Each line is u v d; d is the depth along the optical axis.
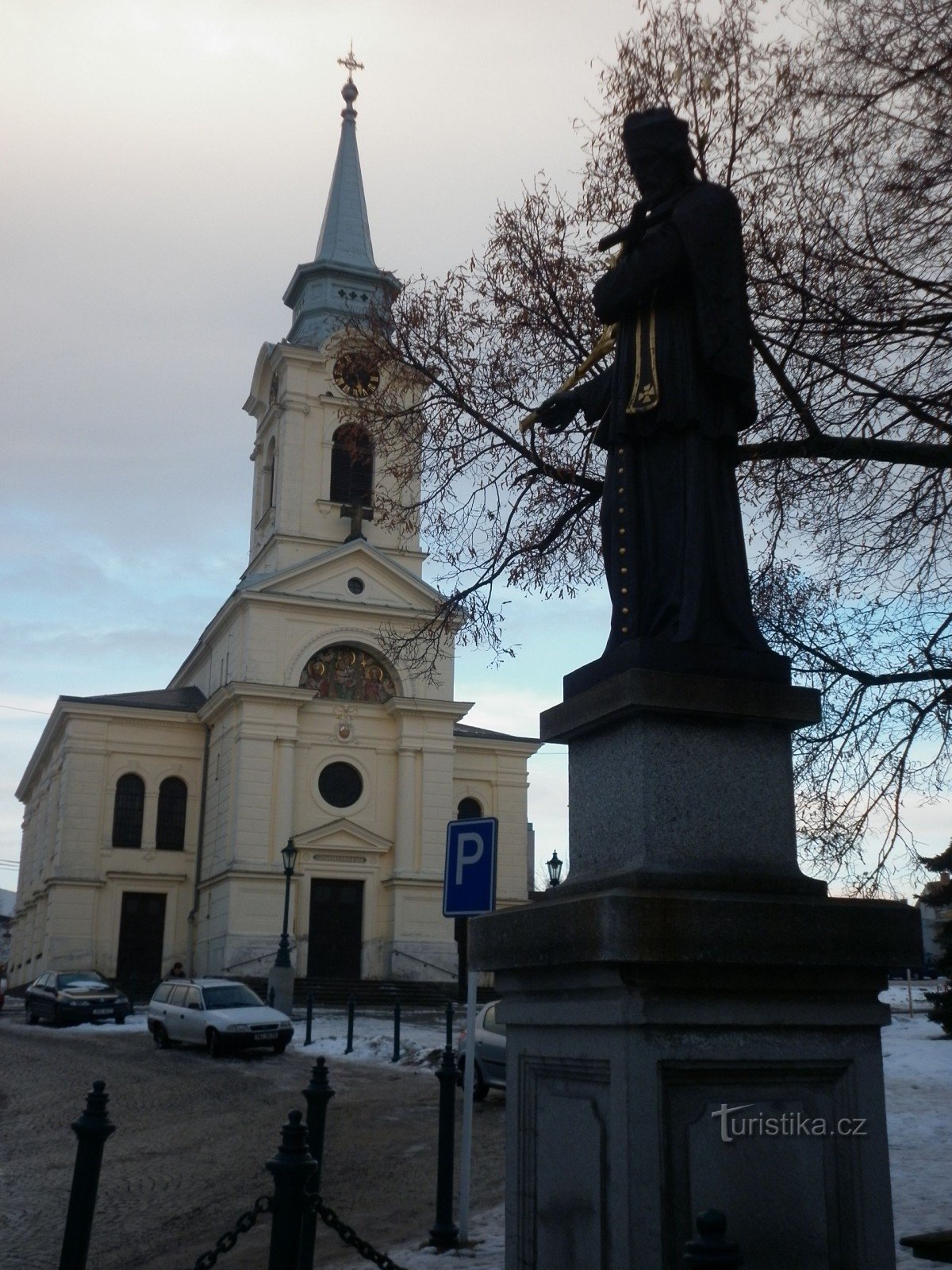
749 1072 4.37
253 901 42.56
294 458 47.84
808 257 10.73
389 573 46.91
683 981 4.30
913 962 4.57
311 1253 6.92
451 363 13.82
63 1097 18.59
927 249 10.45
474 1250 8.34
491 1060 16.97
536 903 5.01
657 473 5.47
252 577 48.12
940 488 10.95
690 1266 2.93
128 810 47.72
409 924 44.03
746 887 4.67
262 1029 25.05
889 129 10.43
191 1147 13.62
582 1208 4.41
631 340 5.54
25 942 59.94
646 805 4.77
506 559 13.84
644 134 5.68
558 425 6.27
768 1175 4.29
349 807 45.28
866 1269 4.30
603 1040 4.40
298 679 45.03
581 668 5.43
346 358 15.17
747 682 4.97
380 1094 18.50
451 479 13.98
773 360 10.38
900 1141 12.05
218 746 46.91
